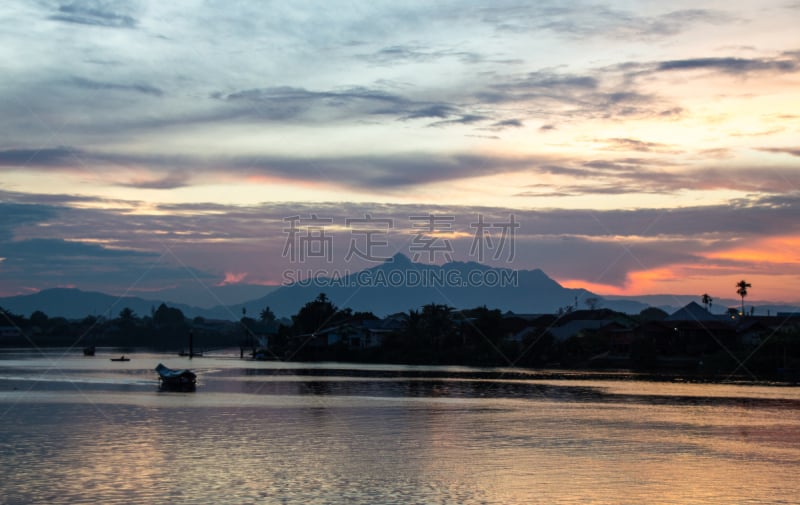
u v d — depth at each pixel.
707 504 39.72
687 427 63.19
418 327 171.62
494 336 164.00
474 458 49.78
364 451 51.84
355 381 109.00
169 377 98.94
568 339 150.38
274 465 47.12
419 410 73.38
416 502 39.19
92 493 40.28
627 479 44.47
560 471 46.22
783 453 52.38
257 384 103.19
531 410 73.69
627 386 100.44
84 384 100.88
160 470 45.53
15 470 45.28
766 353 125.81
